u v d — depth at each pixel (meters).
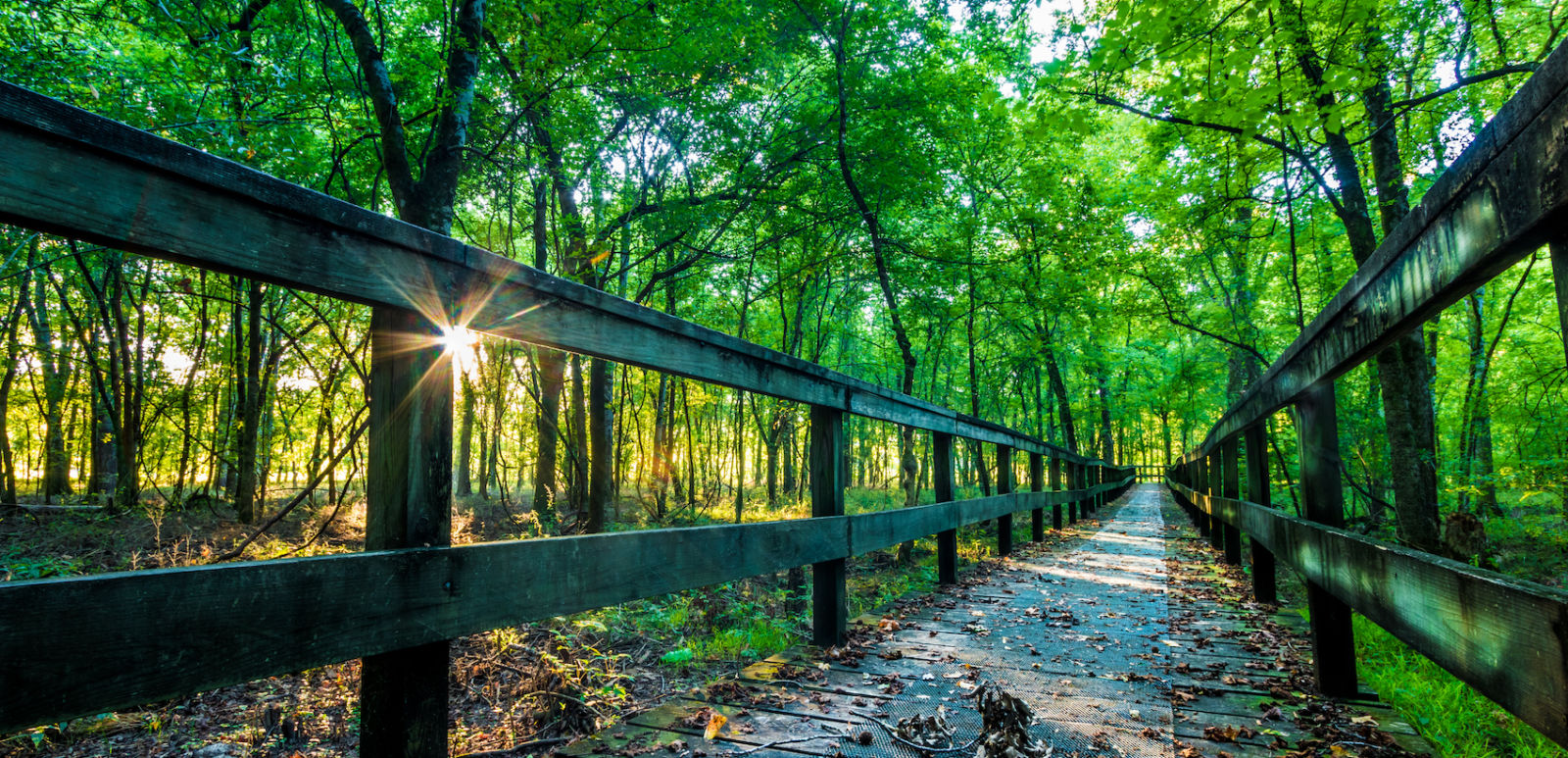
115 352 12.05
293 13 7.30
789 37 10.80
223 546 8.60
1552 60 0.94
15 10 6.10
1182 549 8.43
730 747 2.30
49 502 15.17
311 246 1.39
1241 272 12.66
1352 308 2.12
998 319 19.34
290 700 4.28
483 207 11.16
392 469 1.61
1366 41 6.37
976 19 9.81
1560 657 1.06
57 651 1.00
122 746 3.75
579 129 8.61
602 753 2.26
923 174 11.52
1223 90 5.58
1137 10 5.15
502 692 3.98
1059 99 6.73
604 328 2.16
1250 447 4.80
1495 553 6.39
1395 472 6.96
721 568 2.70
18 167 1.02
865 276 14.80
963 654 3.52
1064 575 6.28
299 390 14.20
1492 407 9.16
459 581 1.65
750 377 3.00
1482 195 1.21
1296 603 5.57
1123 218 12.30
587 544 2.06
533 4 6.72
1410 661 4.18
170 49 6.99
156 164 1.16
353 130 8.22
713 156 11.12
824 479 3.79
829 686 2.97
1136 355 23.77
